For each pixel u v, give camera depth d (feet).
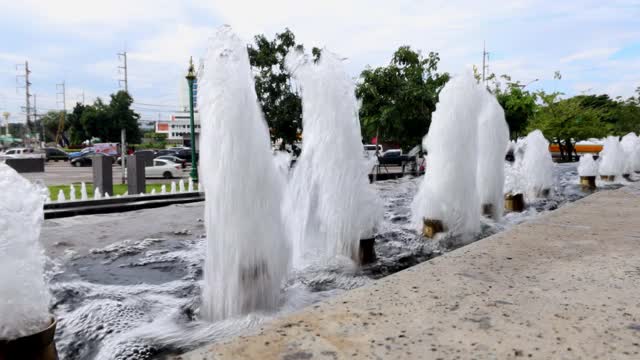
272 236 10.65
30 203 7.06
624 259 10.11
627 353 5.57
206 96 10.57
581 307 7.16
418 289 8.08
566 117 85.81
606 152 46.26
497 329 6.32
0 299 6.57
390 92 52.85
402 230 19.95
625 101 118.52
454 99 18.25
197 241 19.81
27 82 206.18
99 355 8.61
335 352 5.63
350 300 7.53
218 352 5.63
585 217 15.80
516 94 70.54
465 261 10.01
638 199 20.76
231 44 10.62
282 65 52.54
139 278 13.87
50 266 15.38
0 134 269.44
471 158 18.52
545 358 5.47
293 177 15.34
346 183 14.51
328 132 14.74
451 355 5.55
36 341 6.77
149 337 9.17
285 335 6.14
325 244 14.71
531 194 32.07
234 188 10.18
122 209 32.50
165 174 73.72
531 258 10.25
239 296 10.27
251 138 10.37
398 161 97.45
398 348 5.74
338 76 14.90
